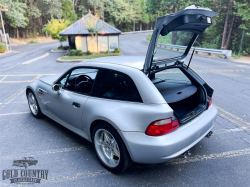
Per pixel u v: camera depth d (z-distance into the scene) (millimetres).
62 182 2492
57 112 3518
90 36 20250
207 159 2973
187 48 3107
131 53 19922
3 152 3139
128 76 2455
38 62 15000
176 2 26156
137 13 60500
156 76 3465
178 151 2285
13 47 30297
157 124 2168
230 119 4418
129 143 2270
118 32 20359
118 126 2314
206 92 3020
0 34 25203
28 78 9086
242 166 2797
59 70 11289
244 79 8414
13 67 12656
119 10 58031
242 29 19203
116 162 2611
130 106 2346
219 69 11000
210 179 2539
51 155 3064
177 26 2305
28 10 41031
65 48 25031
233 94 6266
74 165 2828
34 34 46688
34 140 3504
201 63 13266
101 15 50406
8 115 4641
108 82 2645
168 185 2430
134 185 2430
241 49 18812
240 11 17266
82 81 3160
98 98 2689
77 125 3100
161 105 2215
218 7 19844
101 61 2973
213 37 22047
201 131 2592
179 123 2398
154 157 2221
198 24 2490
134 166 2830
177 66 3012
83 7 49969
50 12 41656
